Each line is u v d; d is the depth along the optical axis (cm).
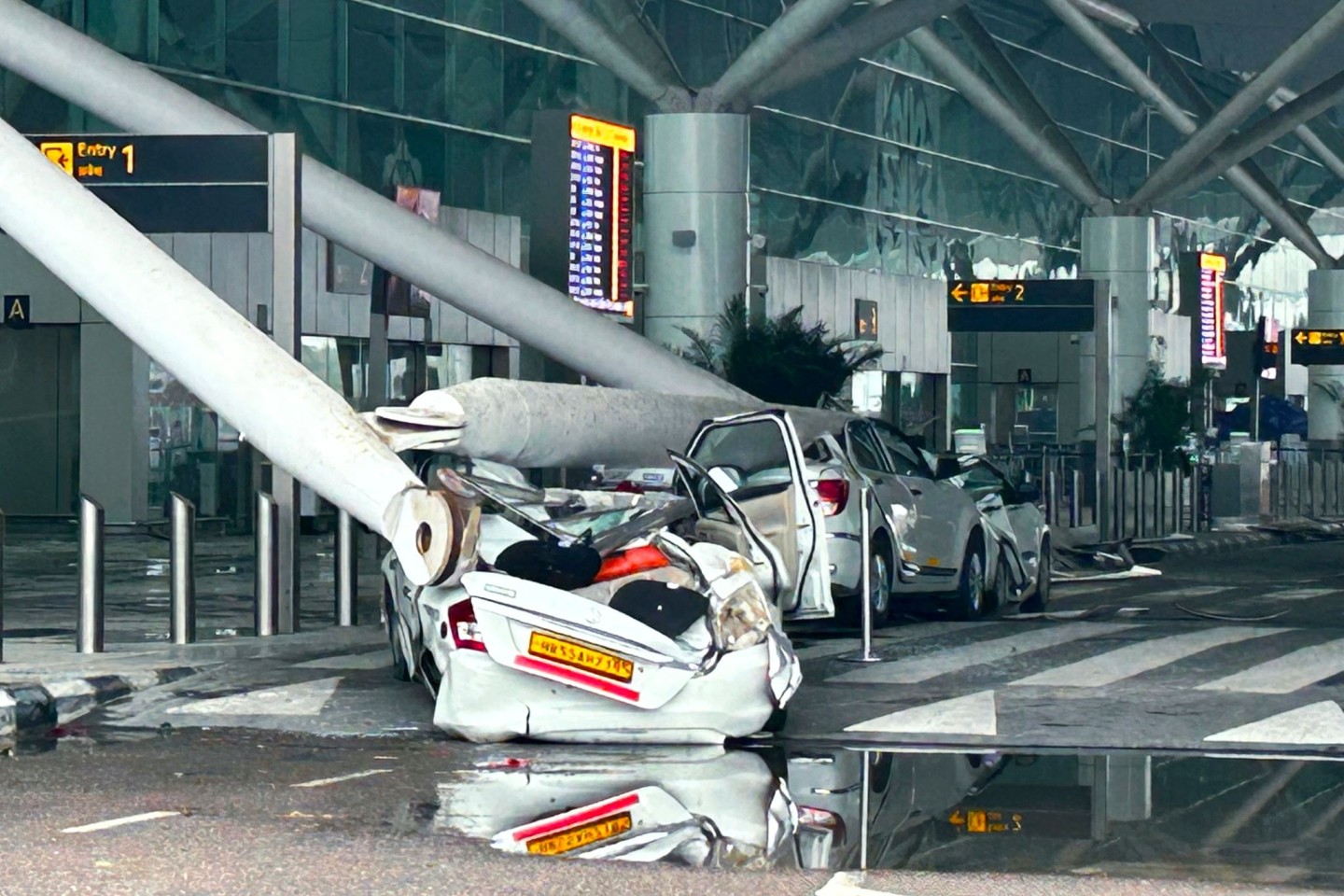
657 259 3234
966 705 1302
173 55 3569
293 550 1802
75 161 1878
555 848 837
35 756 1107
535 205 2916
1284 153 7769
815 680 1438
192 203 1866
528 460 1880
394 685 1391
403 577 1336
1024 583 2133
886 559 1797
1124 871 803
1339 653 1579
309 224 2522
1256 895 754
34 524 3519
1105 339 3619
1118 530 3566
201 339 1666
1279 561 3225
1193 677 1435
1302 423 6569
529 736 1141
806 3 3112
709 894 751
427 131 4094
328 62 3862
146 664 1458
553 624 1127
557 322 2609
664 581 1187
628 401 2073
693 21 4644
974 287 3662
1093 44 4862
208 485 3519
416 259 2542
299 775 1035
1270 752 1123
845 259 5319
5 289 3472
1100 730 1198
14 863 795
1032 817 924
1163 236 6756
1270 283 7994
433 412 1702
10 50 2478
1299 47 4462
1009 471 3619
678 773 1047
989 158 6041
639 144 4609
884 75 5500
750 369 3066
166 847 833
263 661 1545
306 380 1650
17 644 1636
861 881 777
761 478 1592
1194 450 4481
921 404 5541
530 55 4362
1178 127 4916
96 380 3441
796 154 5106
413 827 884
